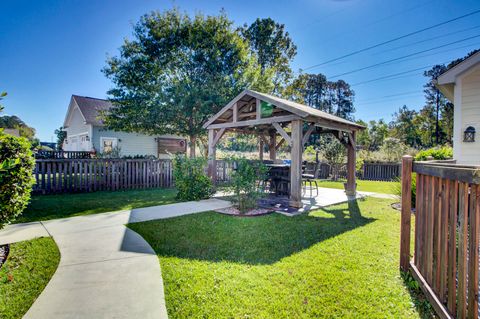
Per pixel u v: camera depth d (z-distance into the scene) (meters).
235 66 13.34
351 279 2.77
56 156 14.80
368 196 8.66
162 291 2.50
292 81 25.02
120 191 9.14
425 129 32.88
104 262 3.15
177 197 7.71
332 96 44.47
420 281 2.54
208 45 12.69
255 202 6.37
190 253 3.46
